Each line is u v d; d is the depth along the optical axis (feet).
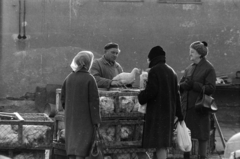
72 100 26.53
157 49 28.32
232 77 59.41
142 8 58.90
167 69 28.12
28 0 58.08
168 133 27.78
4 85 57.72
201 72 32.35
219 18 59.41
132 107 28.37
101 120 27.63
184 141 28.96
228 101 57.31
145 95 27.30
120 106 28.12
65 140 26.89
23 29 58.08
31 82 57.98
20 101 57.47
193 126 32.07
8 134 26.18
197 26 59.26
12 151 26.32
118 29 58.75
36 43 58.13
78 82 26.48
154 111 27.58
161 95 27.63
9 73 57.82
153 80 27.43
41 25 58.23
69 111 26.63
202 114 32.04
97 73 32.65
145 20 58.95
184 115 32.53
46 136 26.48
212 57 59.47
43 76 58.18
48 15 58.23
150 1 58.90
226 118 57.21
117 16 58.75
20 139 26.09
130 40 58.85
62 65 58.39
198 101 31.89
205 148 32.40
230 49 59.47
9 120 26.17
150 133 27.53
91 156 26.20
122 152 27.94
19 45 57.98
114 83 30.94
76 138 26.21
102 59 33.45
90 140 26.30
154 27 59.06
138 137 28.60
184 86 32.55
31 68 58.08
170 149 34.42
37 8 58.13
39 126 26.43
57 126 30.45
